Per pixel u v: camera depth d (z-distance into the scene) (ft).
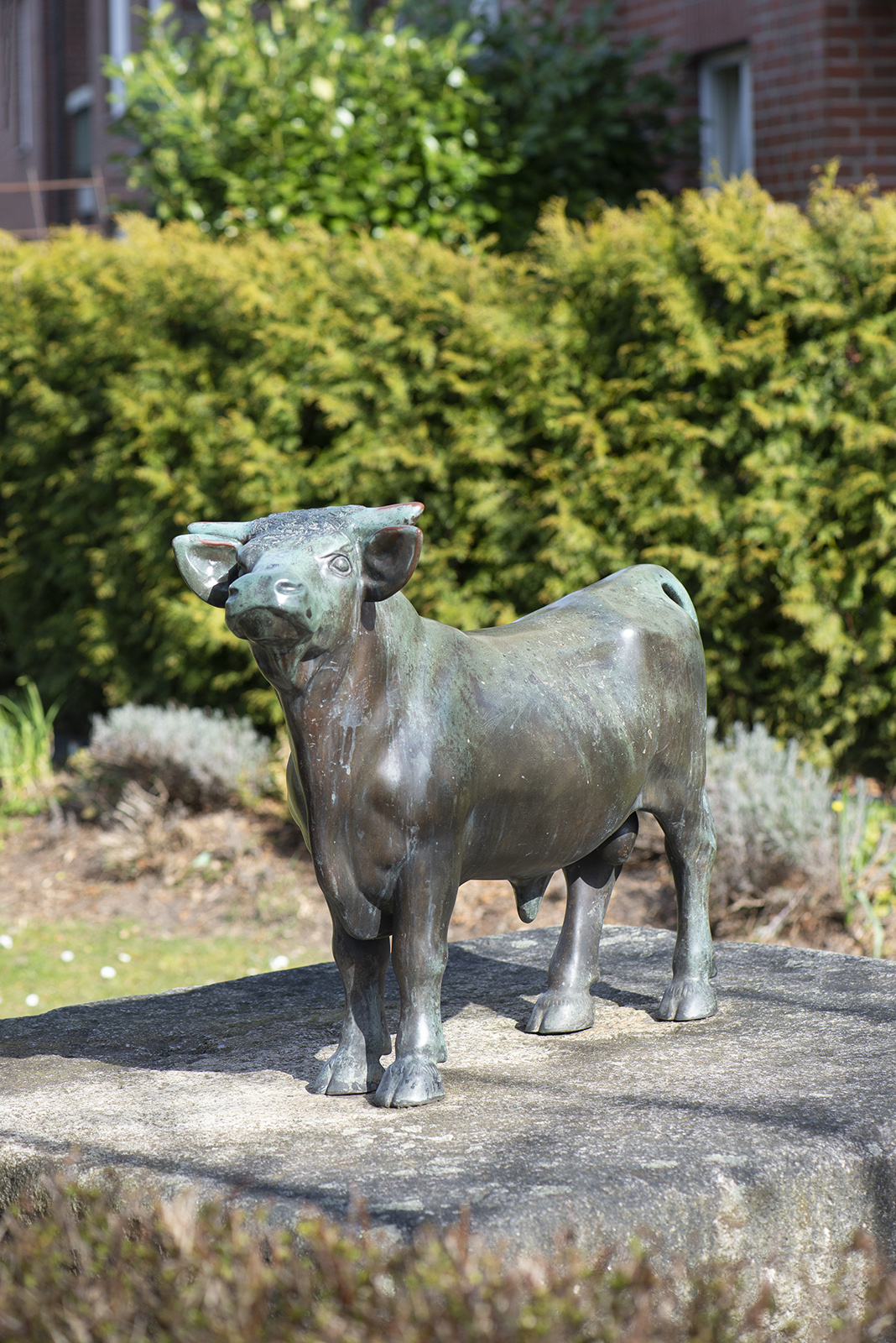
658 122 31.45
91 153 62.75
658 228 20.74
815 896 17.11
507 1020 10.65
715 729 21.39
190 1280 6.24
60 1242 6.64
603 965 12.12
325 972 12.37
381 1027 9.32
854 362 20.08
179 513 25.30
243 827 22.95
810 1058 9.46
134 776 24.14
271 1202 7.22
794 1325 7.38
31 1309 5.85
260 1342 5.62
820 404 19.95
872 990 11.10
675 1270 7.32
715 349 20.10
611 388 20.56
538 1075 9.28
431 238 25.71
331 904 8.80
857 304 19.58
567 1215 7.12
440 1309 5.63
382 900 8.81
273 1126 8.49
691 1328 6.22
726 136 32.65
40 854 23.88
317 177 28.91
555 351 21.04
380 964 9.32
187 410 25.46
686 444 20.30
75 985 17.76
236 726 24.21
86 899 21.72
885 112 27.84
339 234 26.58
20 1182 8.19
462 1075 9.33
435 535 22.58
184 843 22.49
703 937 10.71
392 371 22.35
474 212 29.66
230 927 20.21
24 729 27.58
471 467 22.16
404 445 22.36
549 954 12.73
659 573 10.98
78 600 29.40
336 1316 5.68
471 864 9.21
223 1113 8.80
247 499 23.86
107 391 26.27
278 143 28.86
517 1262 6.63
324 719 8.42
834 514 20.08
